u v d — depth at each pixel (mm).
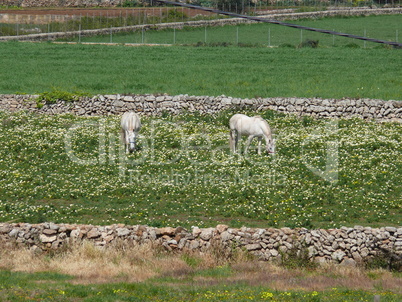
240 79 117875
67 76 121438
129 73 124938
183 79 118000
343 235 46406
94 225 49688
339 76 121500
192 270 42750
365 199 57500
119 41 181375
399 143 75562
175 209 55531
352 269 44281
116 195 59375
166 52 153750
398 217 54188
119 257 44438
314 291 37625
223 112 89625
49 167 67188
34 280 39750
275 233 46344
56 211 53938
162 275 41594
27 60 140750
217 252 45531
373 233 46531
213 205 56406
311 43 169000
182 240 46188
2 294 35188
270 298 36000
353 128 82938
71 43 170750
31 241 46188
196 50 157125
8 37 178375
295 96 102000
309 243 46375
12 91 105875
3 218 51469
